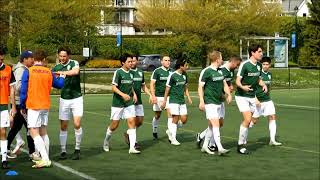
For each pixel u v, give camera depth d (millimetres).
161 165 15219
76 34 67188
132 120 17141
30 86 14398
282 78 61375
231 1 59219
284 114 30609
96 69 71125
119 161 15773
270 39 72062
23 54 15711
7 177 13391
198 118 28406
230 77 18172
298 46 89125
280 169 14727
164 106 19266
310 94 47156
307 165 15328
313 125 25547
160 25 61062
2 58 14148
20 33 62688
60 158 15945
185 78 19172
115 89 16750
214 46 59000
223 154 16812
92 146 18812
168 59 20344
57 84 15023
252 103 17438
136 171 14312
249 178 13539
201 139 18188
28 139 15727
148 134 22078
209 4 58531
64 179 13227
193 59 71188
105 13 71312
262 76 19141
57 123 25875
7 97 14289
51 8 61875
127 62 16750
